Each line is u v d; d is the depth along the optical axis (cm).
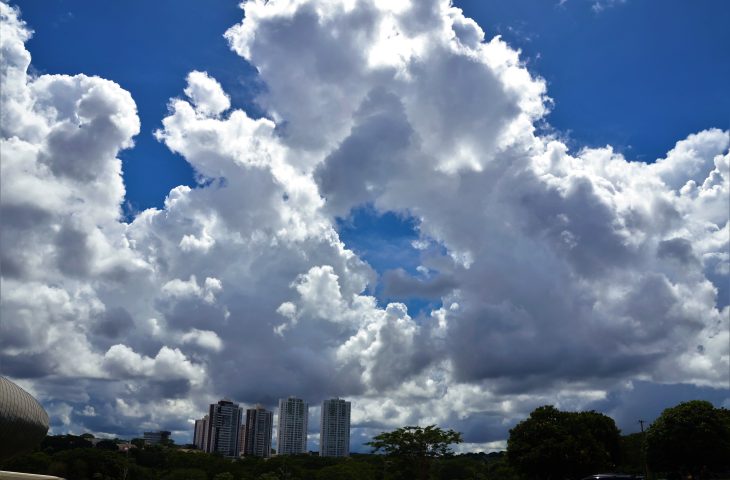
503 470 10381
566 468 7200
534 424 7588
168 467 16800
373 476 14262
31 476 4553
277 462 17425
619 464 8144
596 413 8306
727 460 7194
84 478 13925
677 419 7431
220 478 15412
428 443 7869
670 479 7794
